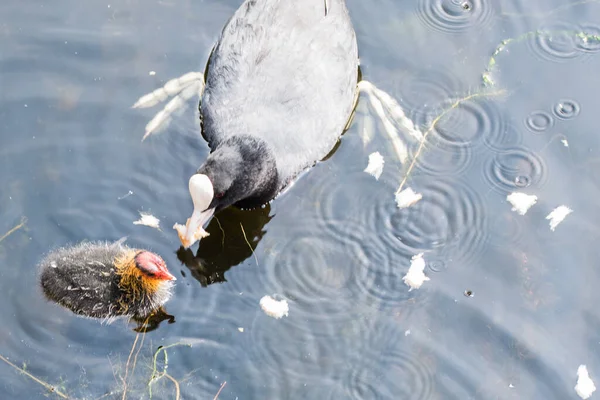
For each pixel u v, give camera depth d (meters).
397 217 11.27
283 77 11.44
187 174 11.46
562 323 10.28
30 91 11.91
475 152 11.87
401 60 12.70
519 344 10.10
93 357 9.93
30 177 11.21
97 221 11.01
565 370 9.91
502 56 12.77
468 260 10.87
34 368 9.76
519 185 11.52
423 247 11.00
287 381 9.84
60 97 11.90
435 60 12.70
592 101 12.32
